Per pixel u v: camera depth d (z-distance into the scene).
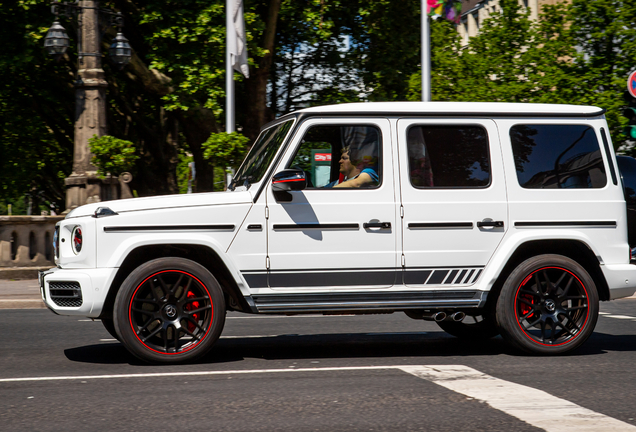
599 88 22.72
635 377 5.72
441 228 6.55
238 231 6.29
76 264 6.16
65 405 4.85
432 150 6.62
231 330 8.82
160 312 6.19
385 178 6.51
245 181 6.79
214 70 20.52
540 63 23.31
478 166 6.66
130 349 6.14
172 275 6.23
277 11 21.62
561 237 6.69
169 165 27.88
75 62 24.27
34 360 6.64
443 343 7.71
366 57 26.83
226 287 6.44
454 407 4.73
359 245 6.43
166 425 4.34
